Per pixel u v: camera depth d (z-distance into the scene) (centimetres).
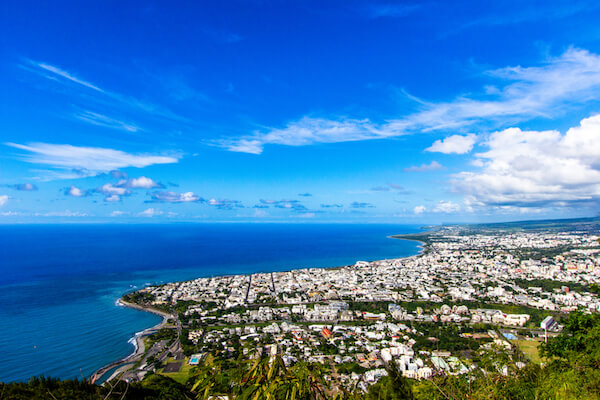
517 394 1523
